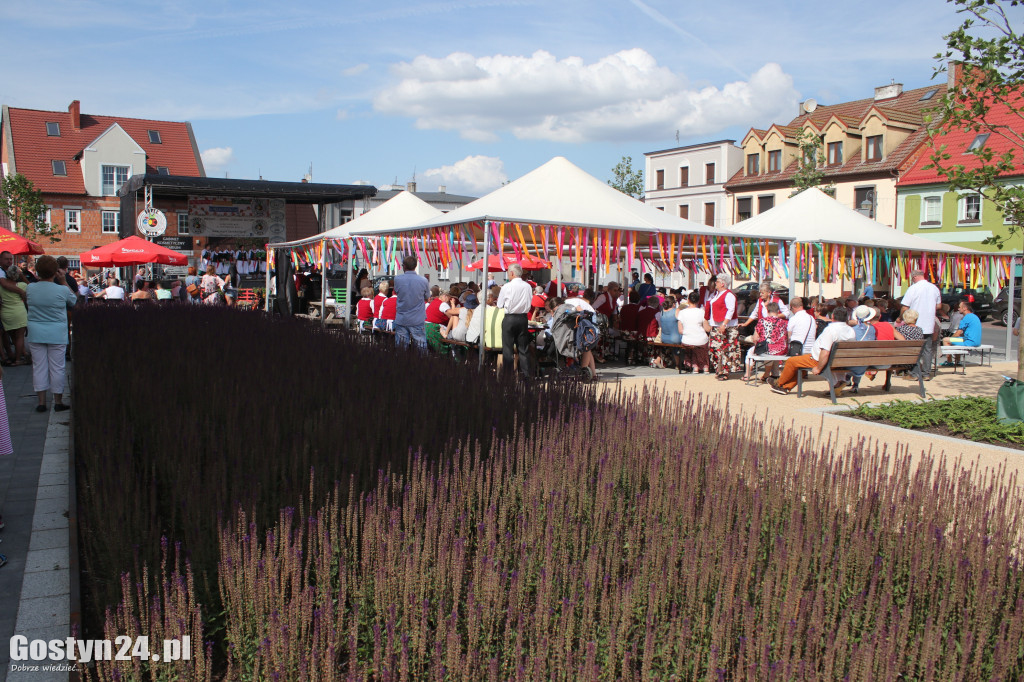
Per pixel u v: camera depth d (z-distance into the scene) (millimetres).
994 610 2855
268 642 2363
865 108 44500
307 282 22875
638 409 5324
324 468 3826
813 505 3682
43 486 5383
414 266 10914
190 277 22156
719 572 2916
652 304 13211
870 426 7703
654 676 2523
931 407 8391
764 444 4465
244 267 29359
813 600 2799
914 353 9922
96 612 2795
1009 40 8266
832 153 39719
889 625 2797
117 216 47125
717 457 4176
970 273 16625
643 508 3566
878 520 3686
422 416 4680
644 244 15008
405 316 10820
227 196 28797
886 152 37312
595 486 3914
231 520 3141
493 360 10312
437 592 2801
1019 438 6965
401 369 6473
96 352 7668
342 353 7465
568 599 2613
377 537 2945
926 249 15242
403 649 2295
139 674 2375
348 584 2959
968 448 6797
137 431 4609
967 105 9250
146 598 2580
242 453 3938
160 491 3834
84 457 4344
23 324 11938
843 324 9234
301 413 4719
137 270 28203
